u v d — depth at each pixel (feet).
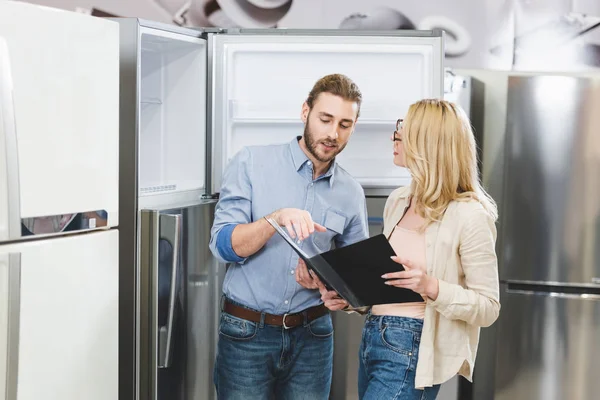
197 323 8.74
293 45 9.19
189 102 9.17
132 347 7.94
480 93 11.10
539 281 11.12
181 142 9.21
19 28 6.14
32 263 6.33
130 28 7.81
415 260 7.11
